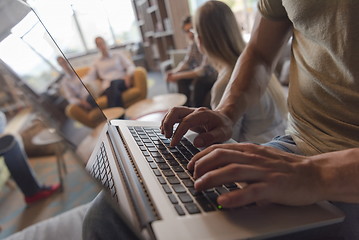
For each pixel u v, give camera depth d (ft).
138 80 11.05
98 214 1.50
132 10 23.06
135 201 1.11
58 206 6.03
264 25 2.33
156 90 15.20
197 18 4.29
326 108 1.66
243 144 1.21
